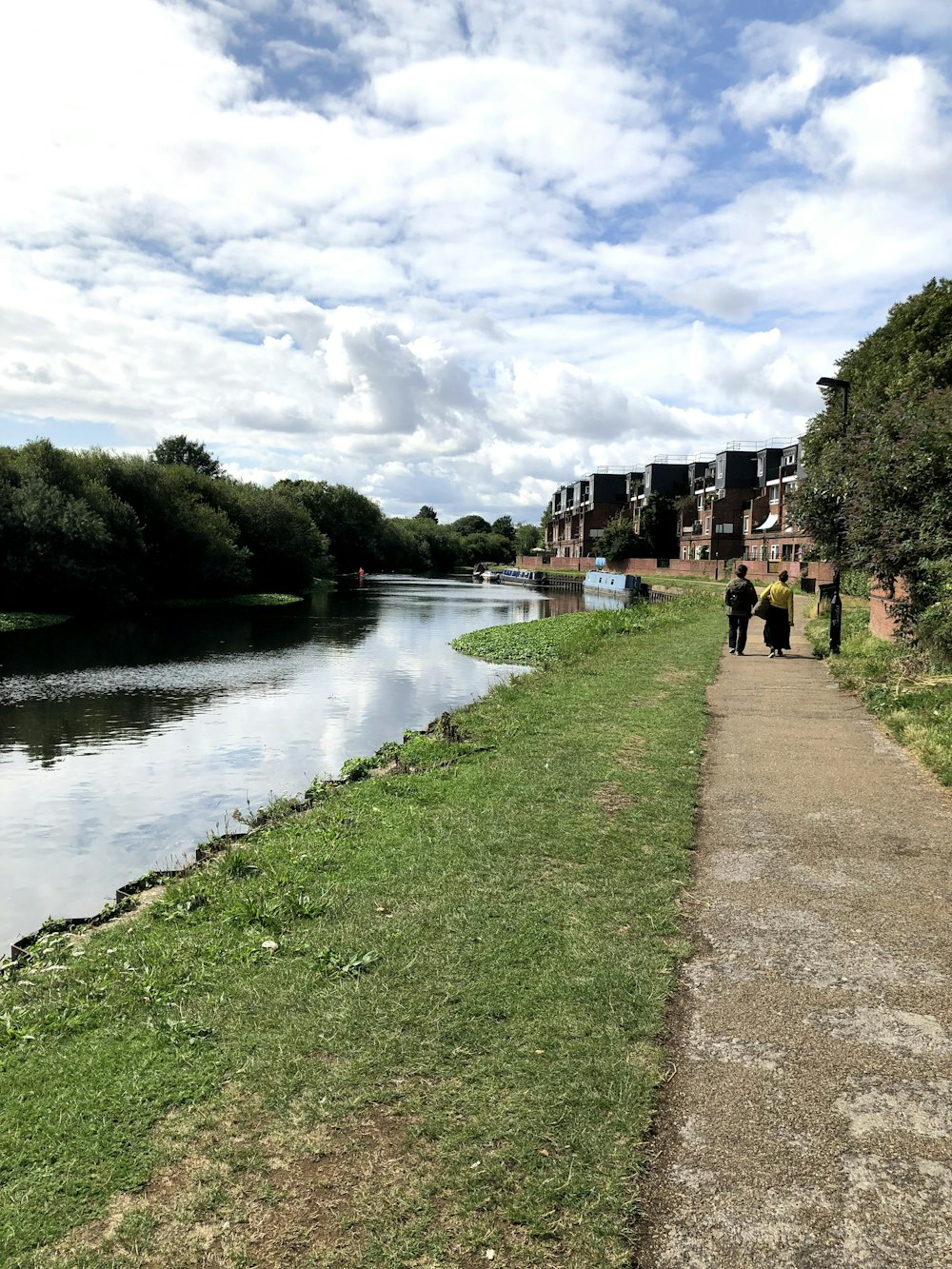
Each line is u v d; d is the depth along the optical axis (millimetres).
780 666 15930
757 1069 3570
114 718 17734
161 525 53531
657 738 9797
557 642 28062
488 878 5758
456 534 163000
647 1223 2777
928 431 12891
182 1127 3359
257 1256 2709
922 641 12562
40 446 47625
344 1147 3188
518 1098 3404
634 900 5293
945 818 6801
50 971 5137
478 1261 2650
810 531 18641
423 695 20266
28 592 43531
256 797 11789
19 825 10602
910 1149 3078
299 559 70312
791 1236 2707
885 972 4375
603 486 108812
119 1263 2705
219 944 5129
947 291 29875
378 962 4617
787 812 7047
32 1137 3367
